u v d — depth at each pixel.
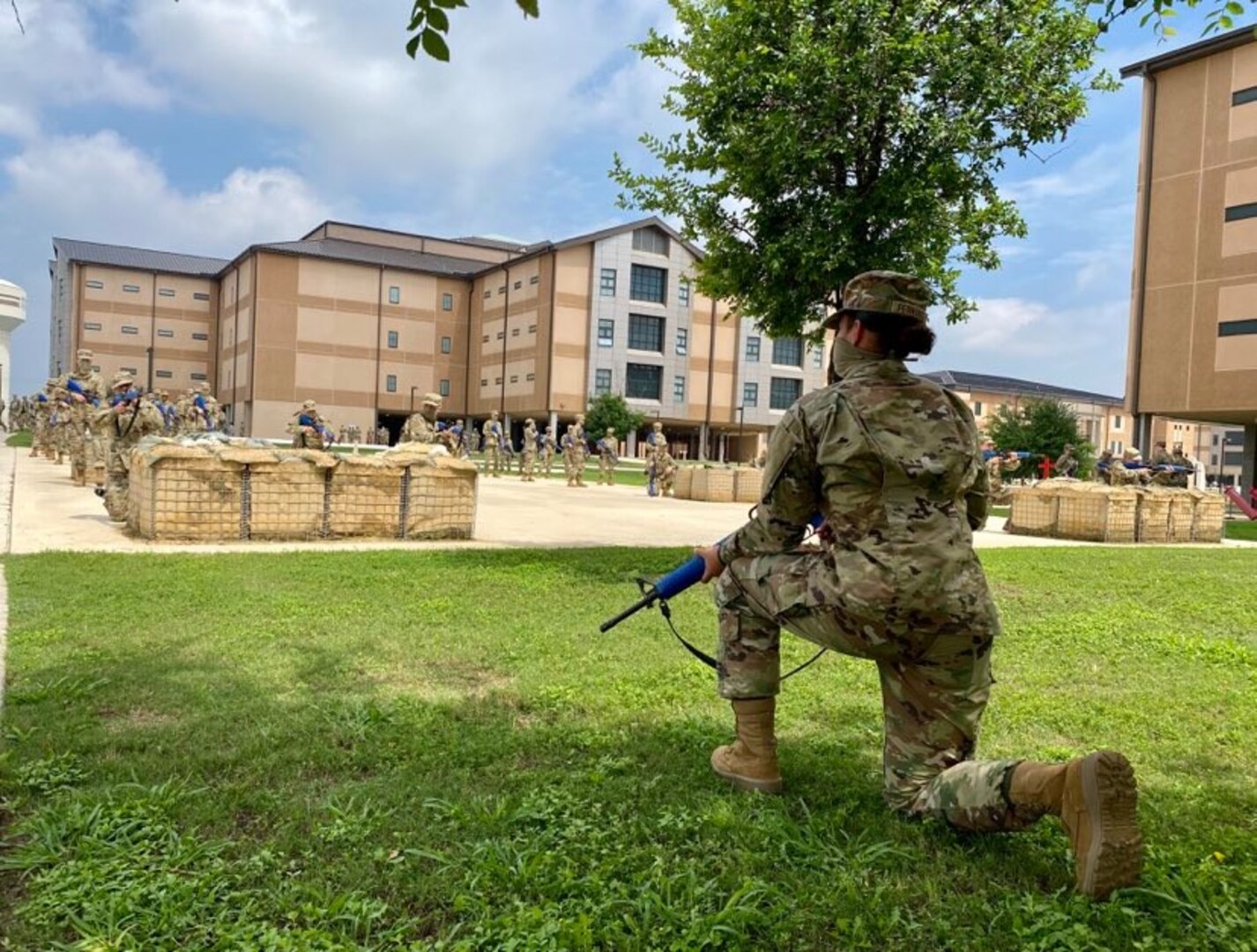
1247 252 31.92
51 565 7.37
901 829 2.77
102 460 16.47
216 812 2.78
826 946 2.21
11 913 2.23
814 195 9.04
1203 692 4.80
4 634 5.04
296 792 3.02
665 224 64.12
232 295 70.25
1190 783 3.41
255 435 64.38
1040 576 9.74
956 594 2.56
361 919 2.21
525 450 29.59
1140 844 2.25
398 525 10.82
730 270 9.66
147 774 3.09
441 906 2.33
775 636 3.12
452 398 71.44
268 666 4.58
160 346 73.06
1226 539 18.67
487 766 3.32
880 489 2.61
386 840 2.66
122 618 5.54
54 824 2.63
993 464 26.80
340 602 6.38
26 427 40.81
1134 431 35.16
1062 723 4.17
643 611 6.46
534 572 8.14
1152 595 8.58
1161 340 34.22
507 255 82.81
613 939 2.17
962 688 2.71
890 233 8.79
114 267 71.06
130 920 2.18
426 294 70.00
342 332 67.06
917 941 2.23
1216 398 32.72
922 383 2.76
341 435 67.12
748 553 2.99
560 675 4.66
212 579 7.02
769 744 3.12
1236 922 2.27
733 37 8.77
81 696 3.95
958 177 8.57
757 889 2.37
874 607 2.56
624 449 64.25
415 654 4.98
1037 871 2.56
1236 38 31.11
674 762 3.40
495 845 2.59
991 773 2.52
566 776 3.21
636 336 64.50
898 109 8.34
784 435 2.77
